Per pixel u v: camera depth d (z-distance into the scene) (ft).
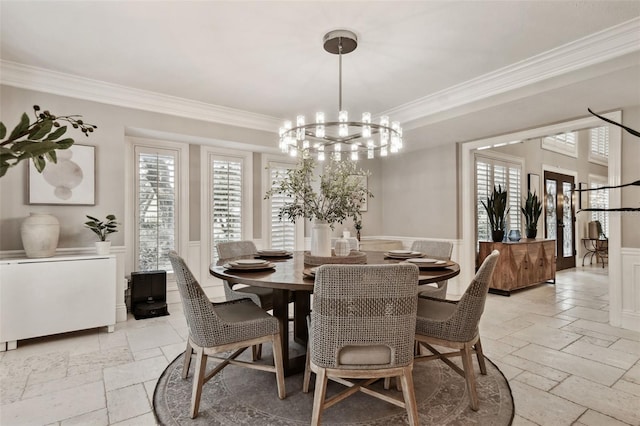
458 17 7.38
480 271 5.91
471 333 6.06
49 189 10.17
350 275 4.80
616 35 7.97
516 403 6.19
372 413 5.89
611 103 10.09
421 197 16.79
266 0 6.80
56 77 10.18
